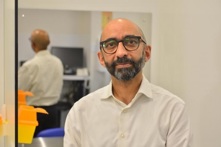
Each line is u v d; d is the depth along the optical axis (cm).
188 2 174
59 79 287
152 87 113
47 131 187
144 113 107
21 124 117
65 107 287
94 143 106
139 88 108
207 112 165
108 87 113
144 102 108
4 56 125
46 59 270
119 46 99
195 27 170
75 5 205
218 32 158
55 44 372
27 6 195
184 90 177
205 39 165
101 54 106
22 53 246
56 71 282
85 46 387
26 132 121
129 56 99
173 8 185
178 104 106
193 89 172
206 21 163
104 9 207
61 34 369
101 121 109
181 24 180
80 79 356
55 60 285
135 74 102
